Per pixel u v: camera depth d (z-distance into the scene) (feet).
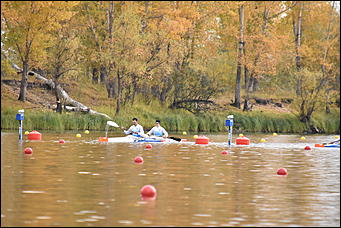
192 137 485.97
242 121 647.97
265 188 179.01
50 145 343.87
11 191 163.84
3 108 568.41
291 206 149.28
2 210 137.28
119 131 559.79
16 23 586.04
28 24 584.40
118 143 375.86
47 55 607.78
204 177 202.59
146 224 124.67
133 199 154.10
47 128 542.57
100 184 179.93
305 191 174.40
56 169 217.77
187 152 313.32
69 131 524.52
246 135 563.48
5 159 253.65
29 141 375.86
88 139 408.46
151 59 646.33
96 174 204.85
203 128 620.90
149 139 397.39
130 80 616.39
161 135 414.00
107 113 617.21
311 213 140.56
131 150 318.65
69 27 641.81
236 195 164.45
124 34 604.90
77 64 627.46
